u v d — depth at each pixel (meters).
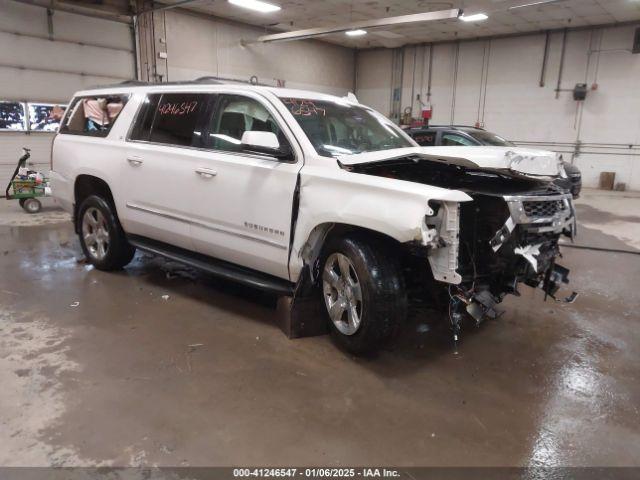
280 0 11.66
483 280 3.07
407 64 17.09
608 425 2.43
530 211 2.92
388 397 2.64
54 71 10.37
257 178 3.24
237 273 3.55
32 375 2.74
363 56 18.23
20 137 10.12
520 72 14.71
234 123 3.56
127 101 4.32
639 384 2.85
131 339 3.24
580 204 10.74
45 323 3.46
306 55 16.48
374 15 13.09
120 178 4.19
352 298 2.96
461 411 2.52
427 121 16.62
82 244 4.82
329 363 2.99
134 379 2.73
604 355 3.23
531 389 2.77
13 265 4.91
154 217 4.00
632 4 11.24
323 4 11.97
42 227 6.93
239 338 3.30
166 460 2.08
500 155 2.86
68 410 2.41
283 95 3.47
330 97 3.85
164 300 3.97
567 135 14.23
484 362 3.09
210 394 2.60
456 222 2.58
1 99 9.70
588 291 4.59
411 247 2.76
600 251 6.27
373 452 2.18
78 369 2.82
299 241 3.05
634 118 13.12
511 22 13.15
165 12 12.28
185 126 3.81
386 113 18.02
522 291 4.54
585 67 13.59
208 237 3.63
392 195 2.63
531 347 3.33
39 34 10.02
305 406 2.52
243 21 14.10
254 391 2.65
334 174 2.90
